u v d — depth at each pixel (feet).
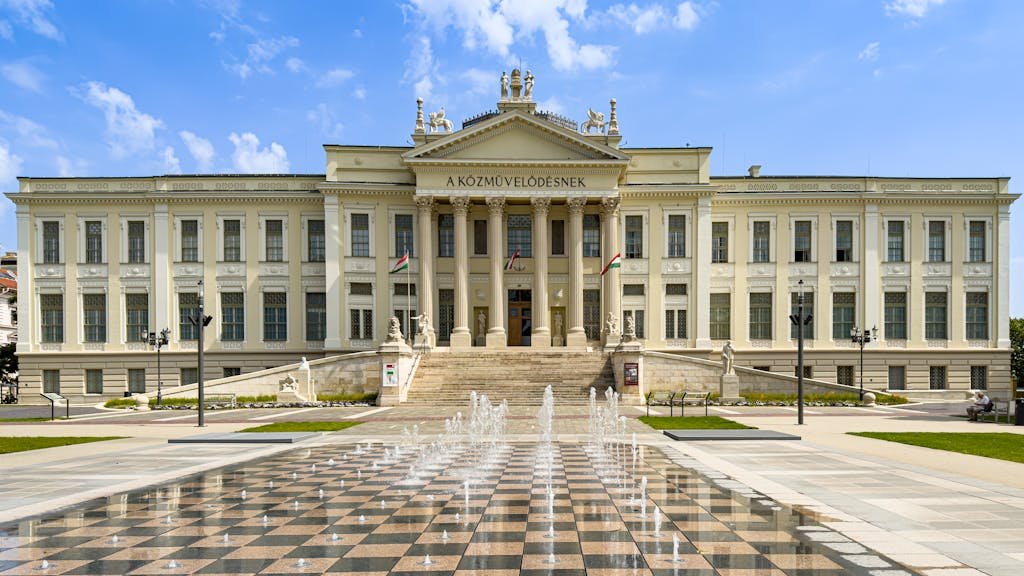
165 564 28.63
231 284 179.73
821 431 84.23
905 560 28.86
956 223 183.42
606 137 175.73
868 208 182.39
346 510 38.75
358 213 177.47
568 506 39.63
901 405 138.51
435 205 175.01
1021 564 28.30
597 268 179.22
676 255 179.63
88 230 180.75
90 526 35.24
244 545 31.42
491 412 112.27
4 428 94.07
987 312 183.01
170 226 180.04
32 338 178.60
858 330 175.52
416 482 47.93
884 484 46.34
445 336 177.37
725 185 184.34
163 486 46.55
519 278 179.93
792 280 182.50
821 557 29.30
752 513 37.55
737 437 73.56
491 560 28.89
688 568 27.78
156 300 178.50
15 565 28.68
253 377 144.56
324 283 179.73
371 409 124.57
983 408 101.76
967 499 41.29
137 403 136.77
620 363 137.80
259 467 55.26
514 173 170.40
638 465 55.57
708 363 145.79
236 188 181.16
